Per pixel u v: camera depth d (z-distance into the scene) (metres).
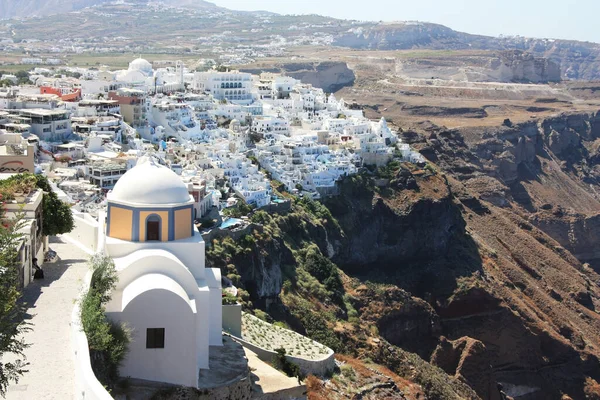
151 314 50.50
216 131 192.12
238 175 160.38
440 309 175.38
